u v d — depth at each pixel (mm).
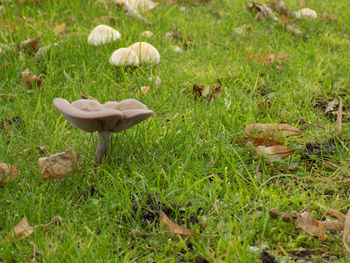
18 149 1078
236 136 1115
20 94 1204
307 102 1200
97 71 1266
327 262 946
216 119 1154
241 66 1304
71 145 1089
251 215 988
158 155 1069
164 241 962
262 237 963
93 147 1082
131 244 960
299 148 1090
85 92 1218
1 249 947
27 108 1168
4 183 1021
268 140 1096
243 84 1237
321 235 966
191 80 1272
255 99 1212
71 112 982
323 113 1188
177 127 1136
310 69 1296
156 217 987
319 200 1013
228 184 1031
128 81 1255
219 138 1085
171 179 1034
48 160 1024
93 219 984
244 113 1177
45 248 944
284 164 1067
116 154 1067
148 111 997
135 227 975
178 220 988
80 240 954
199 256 947
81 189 1021
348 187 1039
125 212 985
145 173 1040
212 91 1225
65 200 1000
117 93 1226
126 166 1053
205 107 1185
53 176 1024
